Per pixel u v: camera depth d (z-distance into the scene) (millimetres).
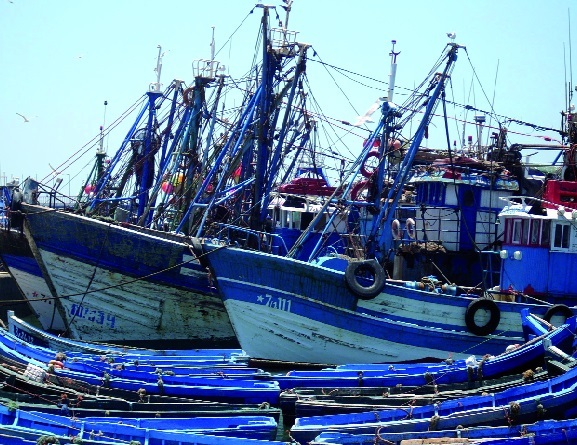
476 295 40312
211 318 41594
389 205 47000
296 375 31906
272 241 50406
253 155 50719
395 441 24547
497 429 24359
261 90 45250
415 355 36344
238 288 36156
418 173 47281
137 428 24078
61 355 30828
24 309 55750
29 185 46375
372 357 36375
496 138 49000
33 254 43188
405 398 28828
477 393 29078
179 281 41031
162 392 29312
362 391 29875
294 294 35938
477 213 43969
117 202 56531
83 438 23547
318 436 24656
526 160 48562
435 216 44250
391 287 35875
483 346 36438
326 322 36062
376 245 41844
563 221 37438
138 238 40969
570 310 35656
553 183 41188
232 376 31094
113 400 27641
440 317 36281
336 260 37969
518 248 38062
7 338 32500
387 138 41219
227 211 52750
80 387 28672
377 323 36062
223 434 25406
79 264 41469
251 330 36406
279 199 54125
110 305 41688
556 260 37531
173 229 51312
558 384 26234
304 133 54594
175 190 57875
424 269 43781
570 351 30469
